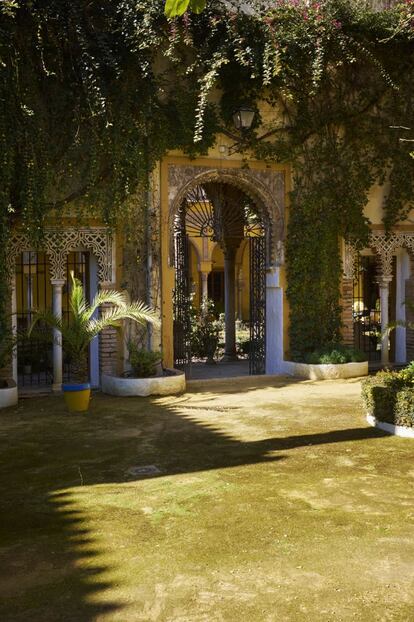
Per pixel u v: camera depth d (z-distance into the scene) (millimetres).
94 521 4867
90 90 10023
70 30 9969
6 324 10281
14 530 4727
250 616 3396
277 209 12570
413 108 12977
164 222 11602
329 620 3346
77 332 9523
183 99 11344
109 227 10750
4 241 9914
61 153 10445
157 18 10336
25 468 6430
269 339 12992
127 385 10531
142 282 11508
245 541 4418
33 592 3715
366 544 4332
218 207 14742
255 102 11859
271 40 11008
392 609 3453
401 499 5238
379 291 13688
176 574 3922
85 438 7676
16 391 10117
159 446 7211
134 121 10680
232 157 12102
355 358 12398
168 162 11625
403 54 12617
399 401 7441
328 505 5109
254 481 5777
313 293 12680
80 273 14094
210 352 15406
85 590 3729
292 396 10344
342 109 12547
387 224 13266
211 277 27234
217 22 10750
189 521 4824
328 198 12695
